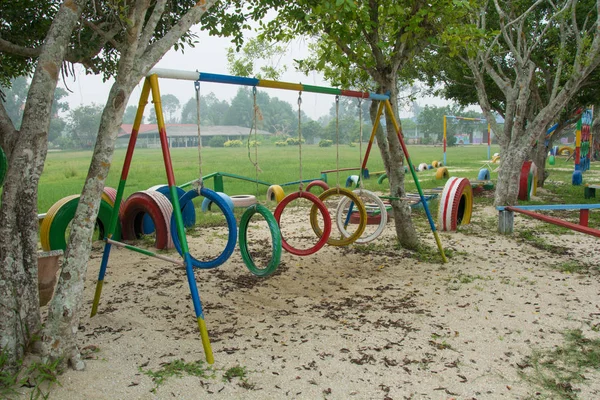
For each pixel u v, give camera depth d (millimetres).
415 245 6836
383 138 6949
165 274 5754
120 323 4188
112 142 3311
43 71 3125
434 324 4137
